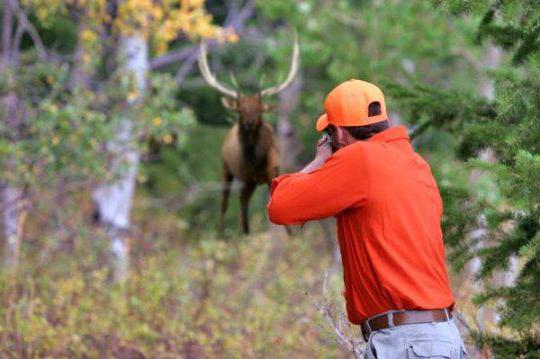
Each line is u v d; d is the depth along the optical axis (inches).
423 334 372.8
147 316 939.3
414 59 1689.2
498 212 496.7
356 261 388.5
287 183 398.3
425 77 1806.1
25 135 1205.7
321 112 1871.3
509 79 494.9
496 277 588.4
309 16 1640.0
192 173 2309.3
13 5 1449.3
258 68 2219.5
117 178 1208.2
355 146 386.0
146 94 1210.6
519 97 487.8
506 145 507.2
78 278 1029.2
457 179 804.0
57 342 826.8
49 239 1128.2
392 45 1604.3
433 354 370.3
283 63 1676.9
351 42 1628.9
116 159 1243.2
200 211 2222.0
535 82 488.4
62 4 1273.4
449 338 375.9
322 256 1652.3
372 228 380.8
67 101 1210.6
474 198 518.9
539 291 472.7
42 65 1194.0
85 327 870.4
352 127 400.2
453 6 507.8
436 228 390.0
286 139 2188.7
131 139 1197.7
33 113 1187.9
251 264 1221.7
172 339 892.0
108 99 1252.5
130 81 1204.5
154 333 855.7
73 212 1327.5
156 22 1259.2
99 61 1267.2
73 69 1460.4
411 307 374.6
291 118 2180.1
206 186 2127.2
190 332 864.3
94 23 1273.4
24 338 805.9
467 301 744.3
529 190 434.0
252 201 2112.5
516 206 438.3
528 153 429.1
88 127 1123.3
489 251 494.9
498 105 518.3
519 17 524.7
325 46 1633.9
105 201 1417.3
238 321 965.8
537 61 485.1
